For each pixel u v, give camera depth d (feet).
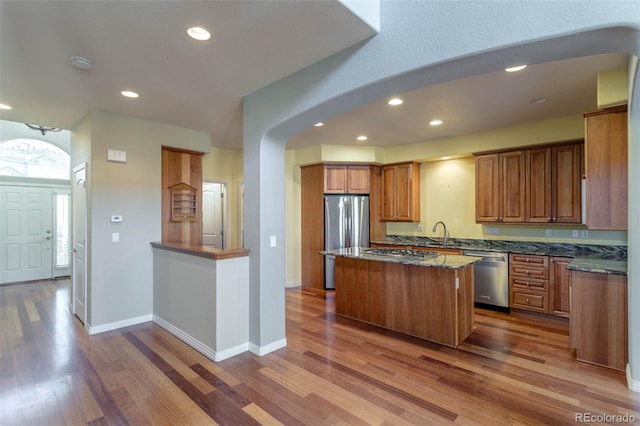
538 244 14.76
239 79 9.07
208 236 20.17
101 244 11.69
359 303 13.12
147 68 8.29
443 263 10.55
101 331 11.69
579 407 7.15
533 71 8.68
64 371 8.82
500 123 13.65
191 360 9.52
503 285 14.03
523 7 5.27
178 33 6.68
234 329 9.93
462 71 6.48
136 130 12.53
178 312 11.32
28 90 9.67
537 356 9.73
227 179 19.38
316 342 10.91
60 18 6.10
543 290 13.07
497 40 5.49
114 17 6.09
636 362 7.75
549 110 11.95
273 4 5.76
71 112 11.78
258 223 10.01
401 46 6.53
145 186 12.82
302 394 7.72
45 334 11.46
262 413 6.99
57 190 20.98
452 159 17.62
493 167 14.98
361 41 7.14
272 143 10.19
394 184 18.79
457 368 9.00
